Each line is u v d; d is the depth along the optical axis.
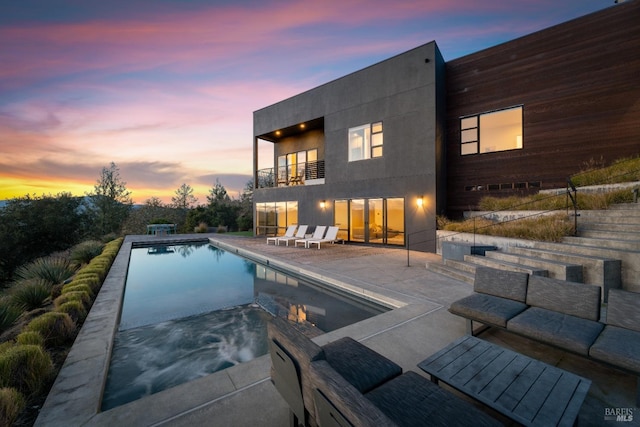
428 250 9.59
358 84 11.35
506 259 5.57
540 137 8.85
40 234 19.59
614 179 6.93
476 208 10.09
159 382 2.89
